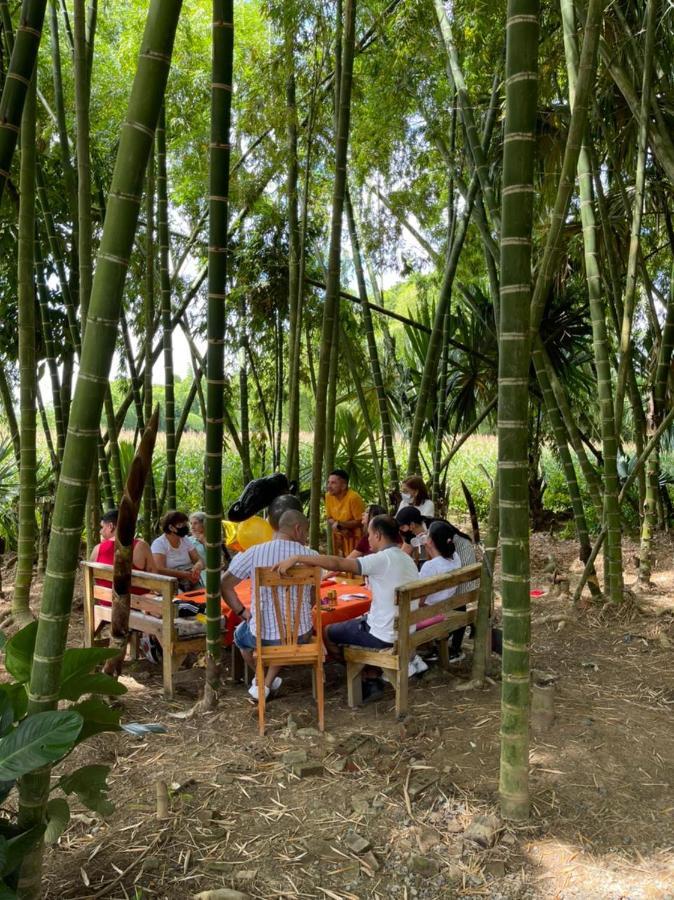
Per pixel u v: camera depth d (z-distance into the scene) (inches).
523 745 115.9
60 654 88.2
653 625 215.9
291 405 243.4
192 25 306.8
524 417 115.0
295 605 153.6
